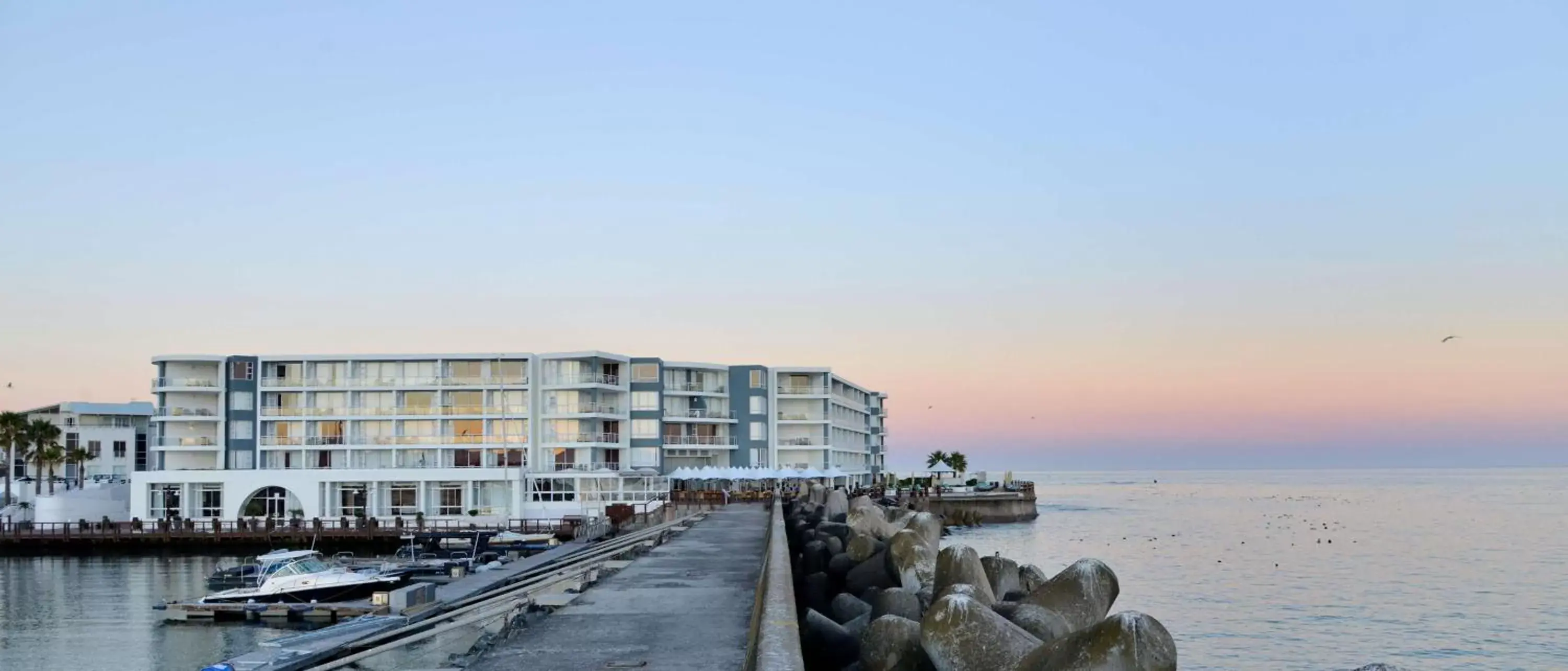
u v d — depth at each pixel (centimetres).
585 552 3866
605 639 1594
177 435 10075
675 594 2116
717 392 11688
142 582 6438
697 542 3712
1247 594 6256
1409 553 8712
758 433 11781
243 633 4484
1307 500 19812
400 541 8212
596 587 2236
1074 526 11881
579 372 10500
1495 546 9288
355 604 4853
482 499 9625
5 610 5259
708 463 11612
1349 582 6800
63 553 8244
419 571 5762
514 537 7669
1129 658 1285
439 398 10306
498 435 10269
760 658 1260
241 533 8475
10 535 8300
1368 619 5328
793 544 4709
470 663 1485
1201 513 14988
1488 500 19125
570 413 10406
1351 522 12800
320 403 10288
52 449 11519
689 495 9219
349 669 1571
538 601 1973
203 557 7962
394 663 1577
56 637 4450
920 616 2125
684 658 1442
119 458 13175
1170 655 1294
